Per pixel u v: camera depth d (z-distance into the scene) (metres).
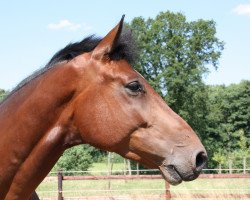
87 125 3.07
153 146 3.03
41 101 3.11
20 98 3.20
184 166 2.96
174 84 38.25
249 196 11.35
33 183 3.12
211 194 11.50
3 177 3.09
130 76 3.08
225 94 47.81
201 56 39.94
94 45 3.27
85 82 3.10
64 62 3.21
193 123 41.00
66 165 21.86
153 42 38.62
